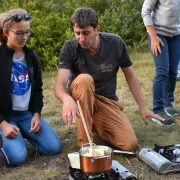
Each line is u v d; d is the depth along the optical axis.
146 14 4.57
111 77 4.02
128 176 3.15
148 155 3.54
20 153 3.63
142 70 6.86
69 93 3.76
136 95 4.02
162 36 4.59
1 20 3.59
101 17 8.08
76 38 3.68
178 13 4.55
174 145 3.70
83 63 3.88
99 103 3.96
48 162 3.74
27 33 3.60
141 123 4.63
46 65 6.94
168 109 4.88
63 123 4.77
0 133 3.70
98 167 2.92
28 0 8.25
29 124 3.89
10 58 3.66
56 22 7.29
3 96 3.66
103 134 4.00
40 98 3.94
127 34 8.14
